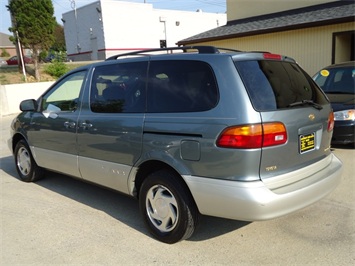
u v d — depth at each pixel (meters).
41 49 18.91
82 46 41.66
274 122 2.79
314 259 2.94
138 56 3.73
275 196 2.75
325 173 3.29
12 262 3.05
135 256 3.10
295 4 13.76
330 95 6.54
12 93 14.70
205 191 2.90
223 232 3.49
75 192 4.83
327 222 3.62
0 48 56.78
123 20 38.69
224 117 2.79
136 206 4.28
